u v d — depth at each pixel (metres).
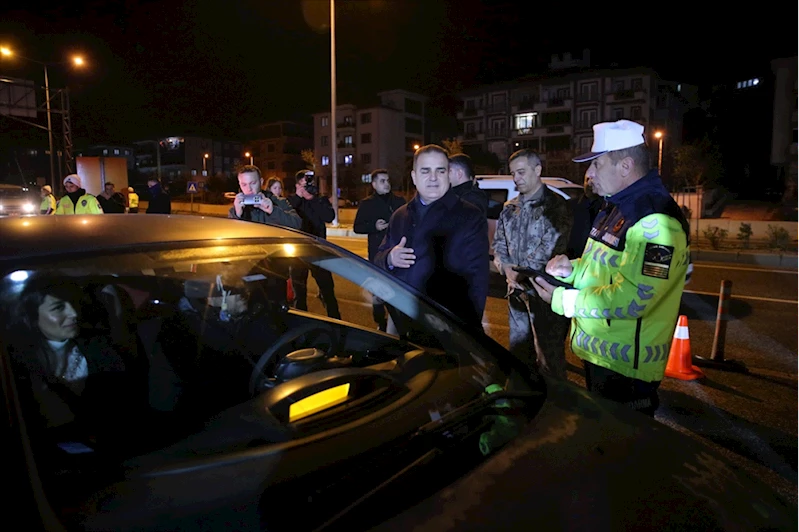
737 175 34.72
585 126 47.47
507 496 1.31
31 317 1.62
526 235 3.48
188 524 1.19
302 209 5.76
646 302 2.07
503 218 3.70
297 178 5.74
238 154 76.88
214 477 1.34
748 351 4.97
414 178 3.05
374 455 1.42
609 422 1.68
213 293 2.34
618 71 45.59
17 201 14.45
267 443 1.49
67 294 1.71
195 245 1.91
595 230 2.39
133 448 1.52
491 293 7.52
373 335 2.36
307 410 1.66
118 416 1.71
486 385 1.83
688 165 26.34
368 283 2.20
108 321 1.95
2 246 1.69
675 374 4.25
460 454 1.44
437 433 1.52
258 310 2.46
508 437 1.55
